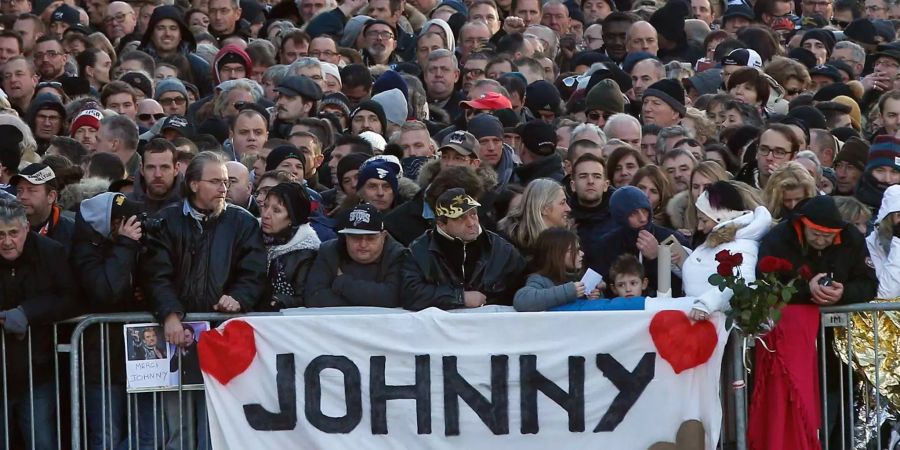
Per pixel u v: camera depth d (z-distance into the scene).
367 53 61.06
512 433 34.31
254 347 34.41
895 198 36.47
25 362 34.94
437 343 34.25
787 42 69.69
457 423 34.31
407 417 34.31
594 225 38.34
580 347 34.28
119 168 41.62
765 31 61.44
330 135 47.06
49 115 49.19
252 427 34.41
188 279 35.03
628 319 34.25
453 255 35.59
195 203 35.25
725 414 35.00
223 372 34.38
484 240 35.91
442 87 55.53
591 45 66.06
